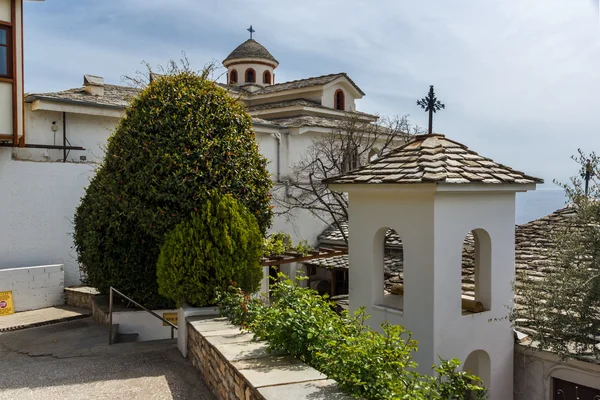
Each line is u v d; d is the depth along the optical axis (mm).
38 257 11812
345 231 17188
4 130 10680
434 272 5176
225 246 6859
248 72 24469
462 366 5387
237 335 5535
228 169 7695
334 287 14922
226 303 6520
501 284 5773
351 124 17719
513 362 5891
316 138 17828
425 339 5262
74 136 12891
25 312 10852
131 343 7656
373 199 5922
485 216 5602
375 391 3303
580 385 5293
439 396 3420
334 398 3355
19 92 10852
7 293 10867
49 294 11508
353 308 6207
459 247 5371
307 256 8641
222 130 7957
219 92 8336
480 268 5781
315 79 21844
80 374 6113
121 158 7902
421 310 5305
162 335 8711
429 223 5219
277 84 23375
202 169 7547
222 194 7504
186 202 7301
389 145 19594
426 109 6758
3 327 9273
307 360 4344
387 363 3527
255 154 8328
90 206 9109
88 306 10812
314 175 16719
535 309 5273
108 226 8266
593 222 4891
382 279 6039
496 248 5715
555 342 5047
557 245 5305
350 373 3512
